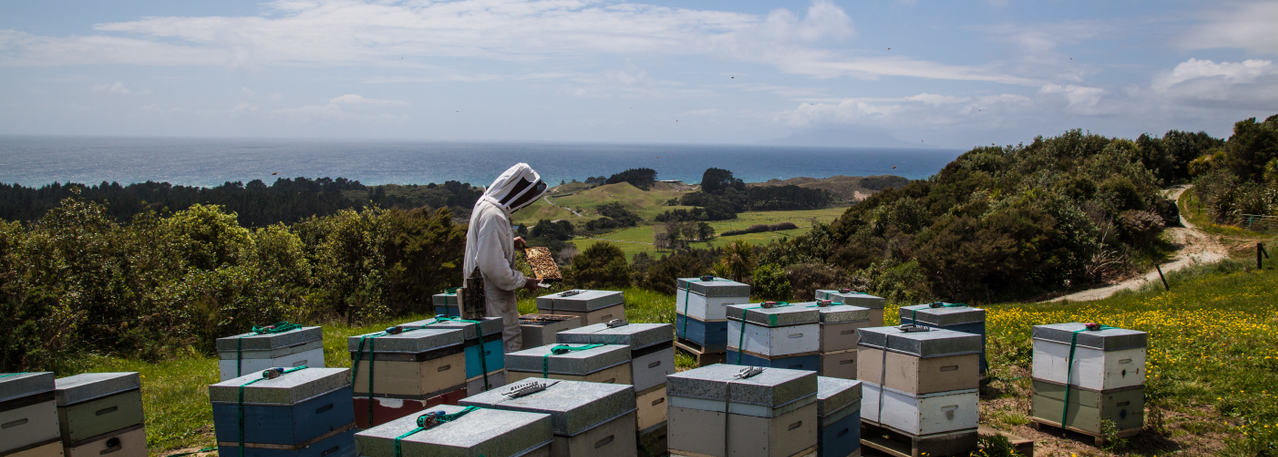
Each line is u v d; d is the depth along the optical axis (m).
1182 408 7.35
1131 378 6.22
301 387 4.29
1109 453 5.99
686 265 39.16
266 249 24.33
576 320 7.12
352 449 4.72
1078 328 6.49
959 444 5.30
